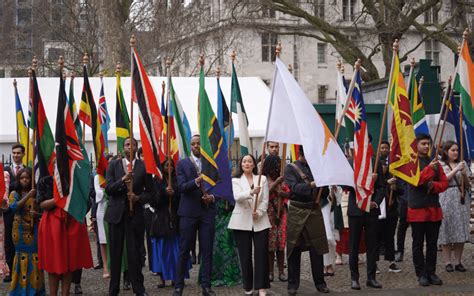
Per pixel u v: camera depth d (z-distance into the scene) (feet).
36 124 30.04
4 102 61.05
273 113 29.91
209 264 30.42
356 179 31.17
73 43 109.29
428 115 57.98
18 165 35.96
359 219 31.94
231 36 115.44
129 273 30.14
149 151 30.68
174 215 33.42
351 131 33.71
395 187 35.42
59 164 28.73
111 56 83.87
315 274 31.12
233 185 30.19
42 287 30.73
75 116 34.40
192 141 33.86
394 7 82.89
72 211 28.68
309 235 30.25
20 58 118.11
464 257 41.16
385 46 87.76
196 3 110.93
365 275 35.94
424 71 59.26
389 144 37.01
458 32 86.84
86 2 103.65
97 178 37.47
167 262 33.58
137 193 30.01
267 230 29.91
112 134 59.57
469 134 34.99
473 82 34.42
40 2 111.96
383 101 72.18
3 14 118.21
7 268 31.58
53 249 28.53
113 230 29.58
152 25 107.96
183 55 112.47
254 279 30.12
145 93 31.60
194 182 29.68
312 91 177.58
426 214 32.17
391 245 36.58
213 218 30.60
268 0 88.17
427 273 32.81
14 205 30.35
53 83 63.41
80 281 34.32
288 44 172.35
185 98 63.10
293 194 30.27
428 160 33.24
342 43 91.20
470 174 37.65
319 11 121.70
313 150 29.12
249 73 166.20
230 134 37.29
